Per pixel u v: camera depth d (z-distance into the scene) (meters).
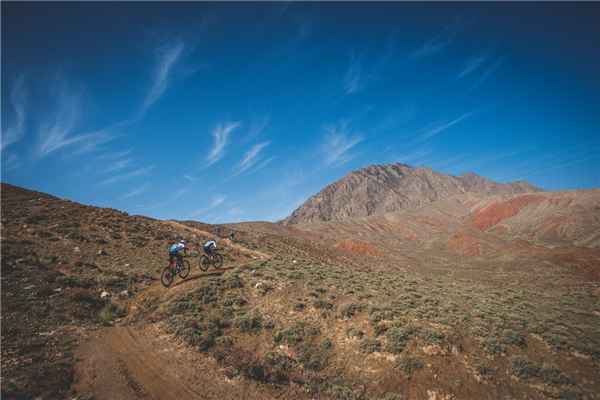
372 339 13.18
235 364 11.09
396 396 10.50
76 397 8.62
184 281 18.11
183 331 12.78
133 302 15.70
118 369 10.21
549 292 41.78
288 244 54.94
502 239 149.25
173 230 34.06
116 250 22.86
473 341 13.15
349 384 11.16
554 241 134.62
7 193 29.52
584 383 11.29
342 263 55.00
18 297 13.48
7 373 8.98
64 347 11.05
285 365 11.93
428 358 11.99
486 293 29.08
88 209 31.17
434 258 113.38
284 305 16.39
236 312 15.37
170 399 9.16
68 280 16.14
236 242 37.31
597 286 48.28
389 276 33.44
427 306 17.50
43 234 21.83
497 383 11.02
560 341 13.59
